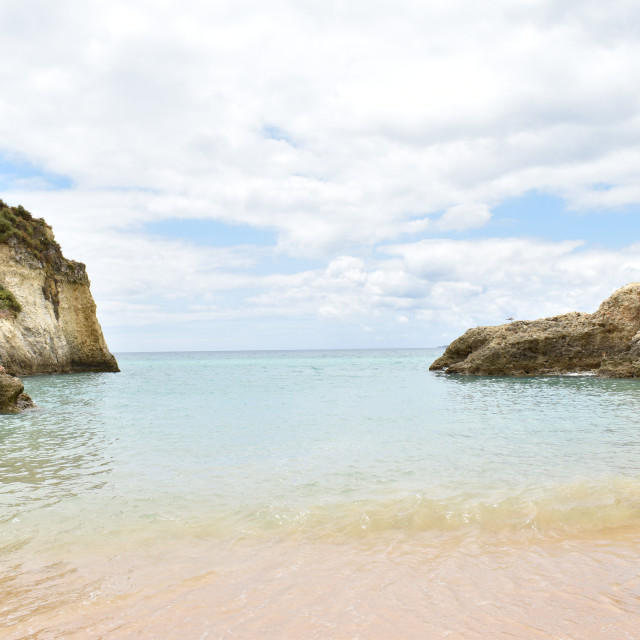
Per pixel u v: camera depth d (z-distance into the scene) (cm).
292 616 434
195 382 3431
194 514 720
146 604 462
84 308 5019
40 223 4872
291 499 782
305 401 2186
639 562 547
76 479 914
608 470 941
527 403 2039
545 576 511
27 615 442
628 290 3462
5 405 1828
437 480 882
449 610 439
